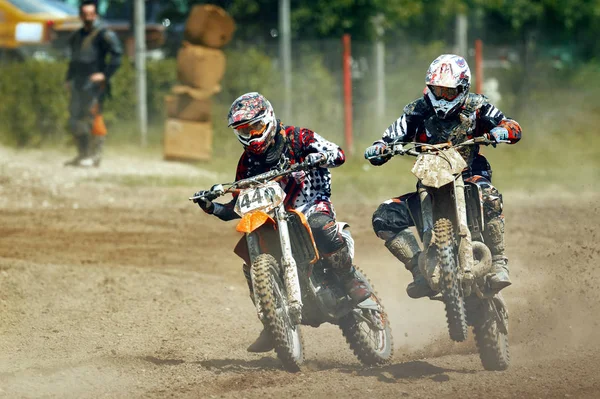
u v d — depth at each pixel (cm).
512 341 2028
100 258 3020
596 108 7356
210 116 5556
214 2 7762
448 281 1584
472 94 1730
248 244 1684
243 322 2245
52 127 5788
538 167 5662
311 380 1639
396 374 1702
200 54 5472
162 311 2323
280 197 1661
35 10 6569
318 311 1722
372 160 1728
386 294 2659
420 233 1727
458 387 1569
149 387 1636
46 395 1583
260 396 1532
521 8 8781
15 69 5775
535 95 7338
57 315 2273
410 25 7912
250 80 6334
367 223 3688
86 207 3988
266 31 7612
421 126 1742
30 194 4188
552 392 1525
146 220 3753
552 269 2759
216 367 1798
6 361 1867
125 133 6206
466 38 8894
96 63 4731
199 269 2905
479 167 1762
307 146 1739
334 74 6812
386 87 7050
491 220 1714
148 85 6431
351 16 7338
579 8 8888
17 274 2595
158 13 8225
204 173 5078
